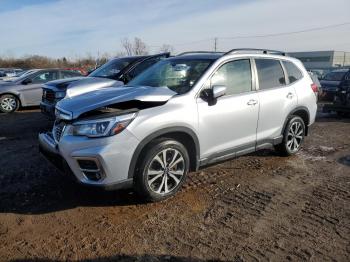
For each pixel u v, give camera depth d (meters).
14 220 3.91
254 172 5.53
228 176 5.33
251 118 5.25
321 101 15.34
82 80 8.34
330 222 3.97
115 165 3.91
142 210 4.18
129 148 3.96
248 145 5.34
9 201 4.37
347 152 6.81
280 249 3.44
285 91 5.88
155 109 4.19
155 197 4.29
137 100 4.14
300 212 4.20
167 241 3.55
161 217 4.02
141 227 3.80
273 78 5.77
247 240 3.58
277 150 6.33
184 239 3.59
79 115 4.03
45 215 4.03
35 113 11.62
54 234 3.65
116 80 8.26
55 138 4.41
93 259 3.25
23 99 12.10
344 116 11.40
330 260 3.28
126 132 3.93
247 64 5.36
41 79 12.54
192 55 5.46
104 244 3.48
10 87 11.91
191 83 4.70
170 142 4.28
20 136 7.85
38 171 5.40
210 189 4.82
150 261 3.22
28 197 4.49
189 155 4.70
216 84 4.84
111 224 3.85
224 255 3.33
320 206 4.36
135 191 4.27
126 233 3.68
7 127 8.97
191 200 4.47
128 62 9.05
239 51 5.36
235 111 4.97
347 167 5.89
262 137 5.55
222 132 4.87
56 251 3.36
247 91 5.27
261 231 3.75
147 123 4.06
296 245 3.51
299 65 6.43
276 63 5.91
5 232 3.67
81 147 3.90
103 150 3.82
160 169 4.29
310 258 3.30
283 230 3.78
